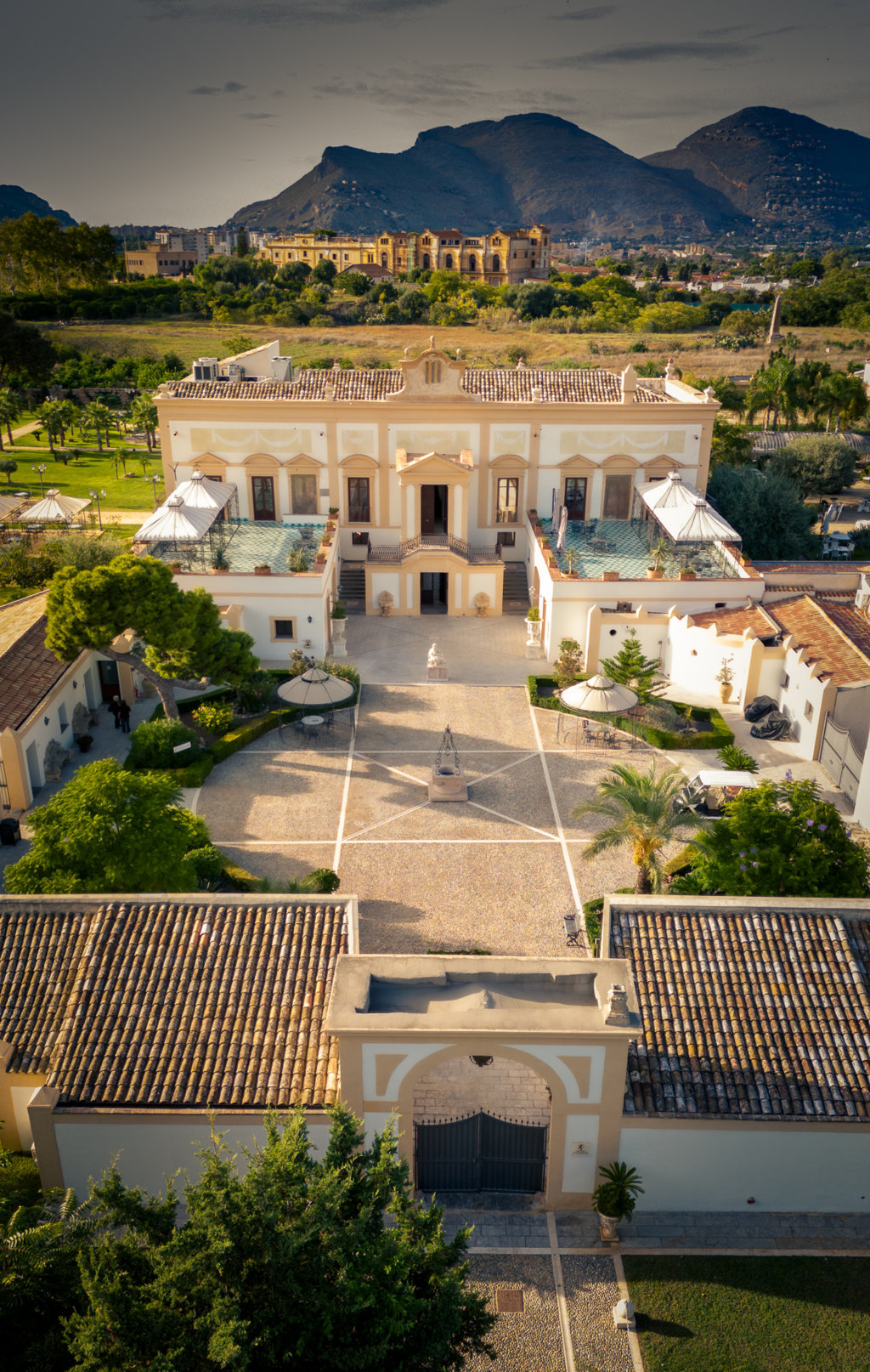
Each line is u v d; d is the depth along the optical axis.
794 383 88.44
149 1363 11.61
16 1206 16.17
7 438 93.75
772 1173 18.16
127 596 30.94
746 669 39.38
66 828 23.20
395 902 28.69
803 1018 18.55
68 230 177.12
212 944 19.55
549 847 31.50
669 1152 17.92
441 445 50.28
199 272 168.25
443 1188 18.91
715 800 32.41
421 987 18.20
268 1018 18.52
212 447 50.66
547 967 18.23
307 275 176.62
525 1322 16.39
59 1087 17.77
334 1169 13.32
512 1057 17.08
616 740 37.88
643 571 45.09
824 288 159.75
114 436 94.25
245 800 33.84
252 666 36.47
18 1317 13.02
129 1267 12.95
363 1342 12.14
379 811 33.34
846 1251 17.78
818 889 22.72
